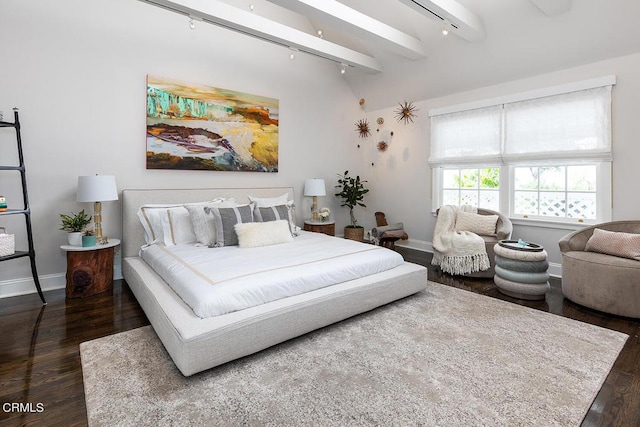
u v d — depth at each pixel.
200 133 4.06
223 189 4.23
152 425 1.46
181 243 3.41
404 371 1.89
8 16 2.94
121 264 3.69
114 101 3.49
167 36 3.79
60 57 3.18
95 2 3.34
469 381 1.79
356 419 1.51
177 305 2.10
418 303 2.96
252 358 2.03
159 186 3.82
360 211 6.17
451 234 3.94
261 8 4.44
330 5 3.32
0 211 2.71
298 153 5.13
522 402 1.62
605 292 2.71
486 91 4.38
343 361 2.00
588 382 1.79
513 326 2.49
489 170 4.52
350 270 2.67
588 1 3.03
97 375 1.83
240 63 4.39
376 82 5.37
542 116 3.86
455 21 3.38
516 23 3.50
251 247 3.22
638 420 1.50
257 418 1.51
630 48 3.20
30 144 3.09
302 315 2.21
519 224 4.16
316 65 5.27
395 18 4.10
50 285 3.26
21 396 1.66
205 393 1.69
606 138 3.40
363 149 6.09
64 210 3.29
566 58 3.56
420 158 5.24
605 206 3.48
